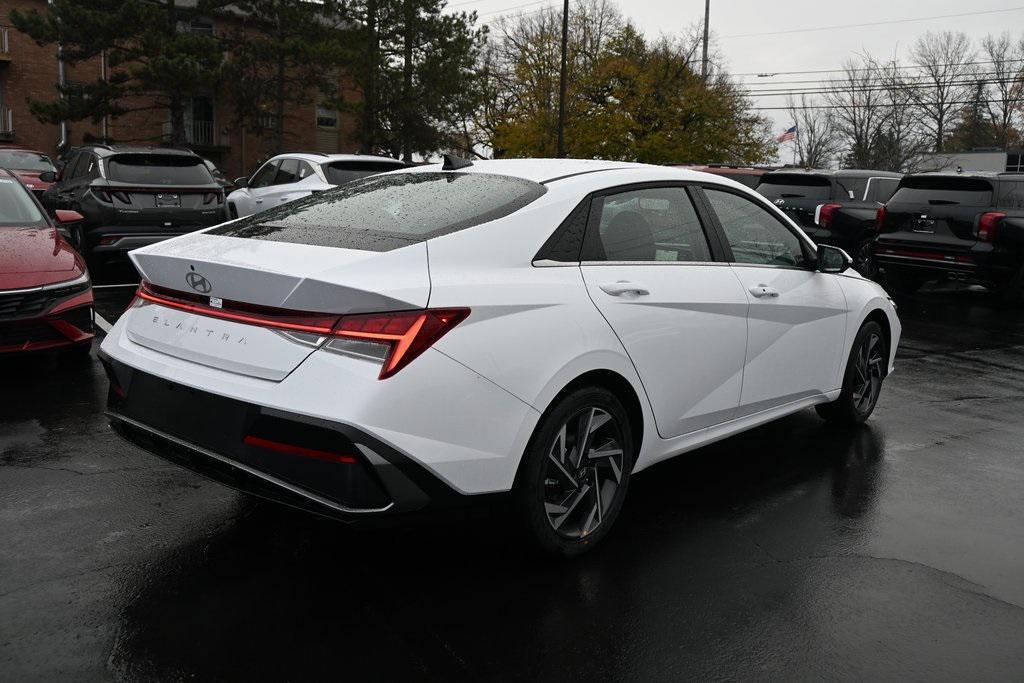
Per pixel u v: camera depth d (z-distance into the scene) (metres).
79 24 26.11
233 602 2.89
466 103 34.50
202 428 2.89
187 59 25.80
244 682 2.44
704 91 31.70
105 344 3.36
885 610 3.01
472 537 3.47
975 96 61.19
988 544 3.62
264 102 31.31
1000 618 2.97
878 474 4.48
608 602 2.99
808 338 4.55
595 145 31.62
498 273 3.01
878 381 5.38
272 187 12.33
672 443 3.76
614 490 3.43
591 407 3.25
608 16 39.62
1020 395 6.42
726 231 4.08
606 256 3.42
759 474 4.42
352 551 3.30
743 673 2.59
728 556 3.41
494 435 2.88
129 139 34.12
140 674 2.45
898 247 11.39
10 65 31.41
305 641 2.66
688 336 3.68
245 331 2.83
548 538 3.16
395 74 32.53
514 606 2.94
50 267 5.80
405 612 2.87
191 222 10.39
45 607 2.80
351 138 34.09
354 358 2.64
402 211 3.27
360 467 2.63
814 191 13.41
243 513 3.62
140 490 3.84
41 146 32.28
